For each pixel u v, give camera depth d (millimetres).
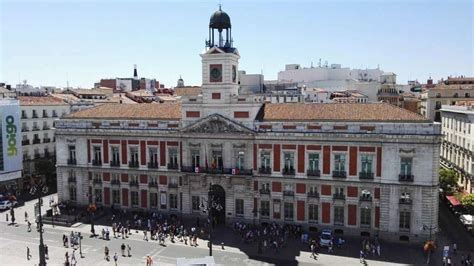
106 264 59406
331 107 73688
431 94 121250
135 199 81625
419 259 59844
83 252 64000
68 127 84625
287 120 71688
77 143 84250
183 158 76688
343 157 68188
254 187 73250
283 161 71375
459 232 70062
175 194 78625
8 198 90875
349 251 63062
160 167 78625
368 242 62875
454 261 58719
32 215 82812
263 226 73500
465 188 86188
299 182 70750
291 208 71938
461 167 89000
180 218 78188
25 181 101750
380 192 66562
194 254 62812
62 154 85812
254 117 73125
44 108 108125
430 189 64000
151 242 68062
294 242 67062
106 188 83312
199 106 75312
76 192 85562
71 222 77500
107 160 82312
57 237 70688
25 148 102812
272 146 71562
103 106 88938
